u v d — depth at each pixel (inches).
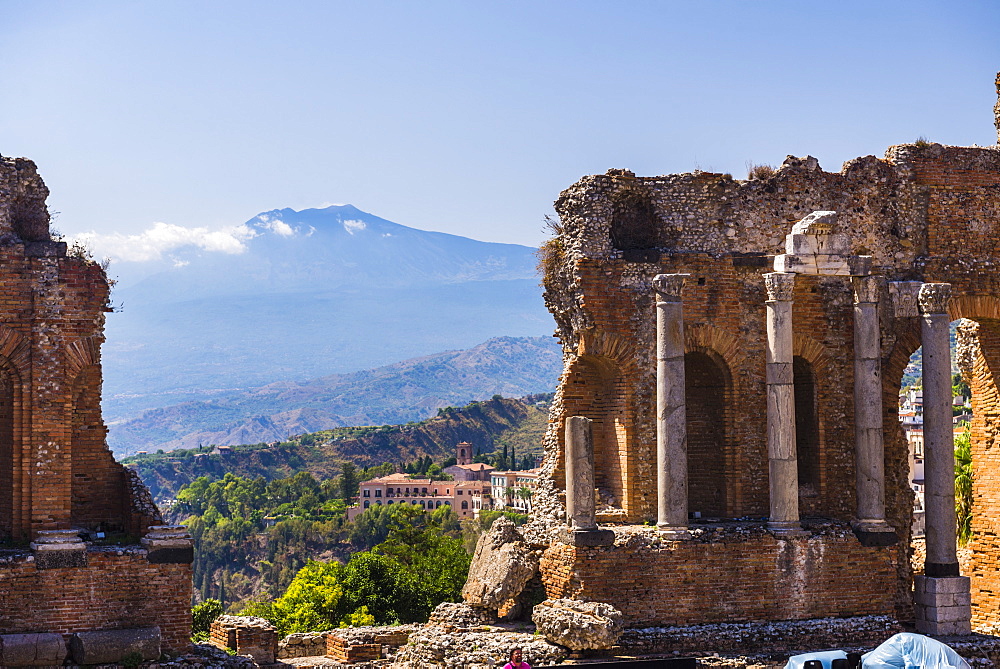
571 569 1439.5
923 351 1587.1
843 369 1649.9
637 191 1589.6
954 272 1697.8
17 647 1203.2
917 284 1656.0
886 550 1560.0
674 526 1488.7
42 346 1307.8
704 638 1422.2
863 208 1675.7
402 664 1470.2
